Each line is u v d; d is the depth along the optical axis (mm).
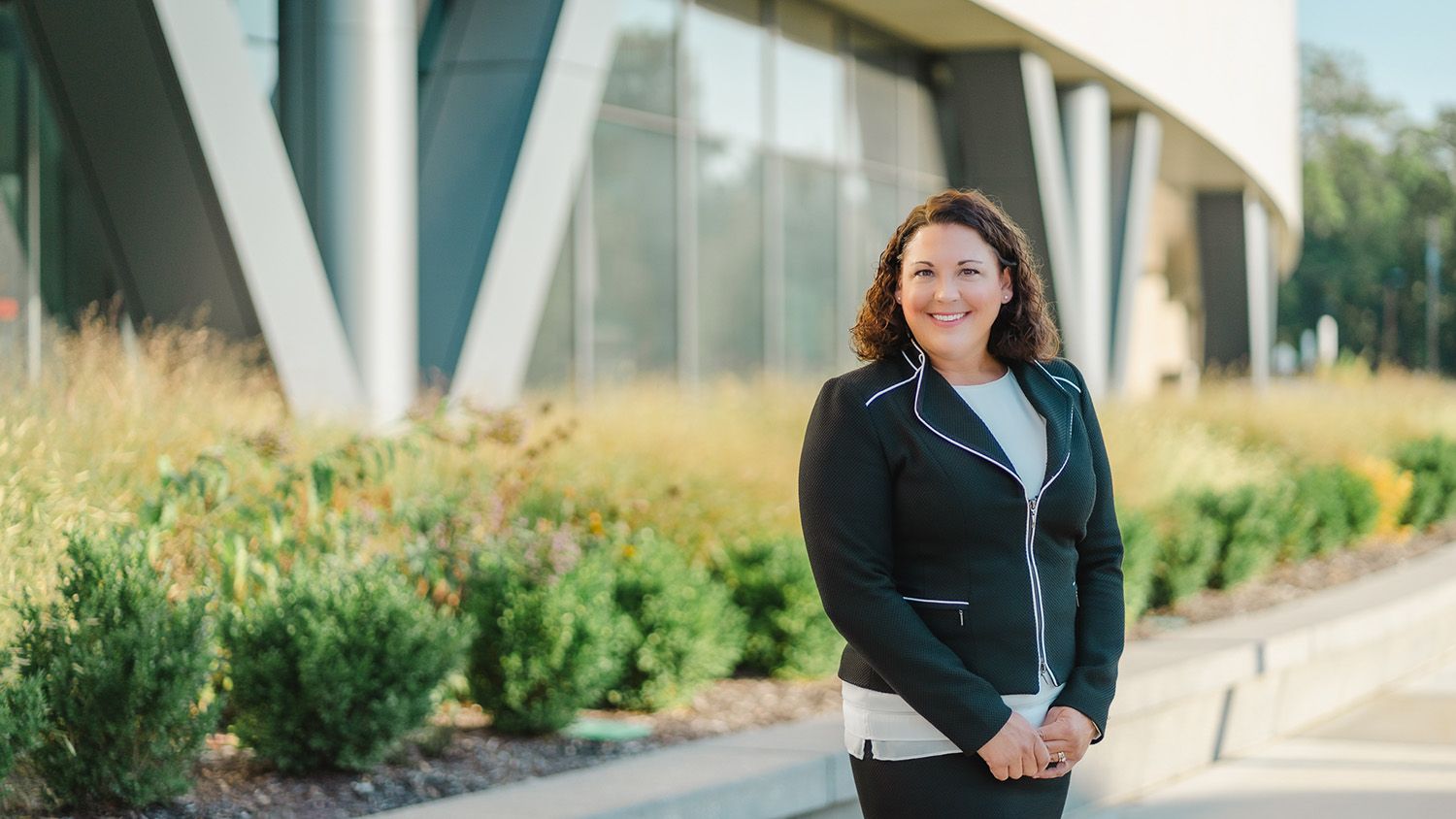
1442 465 15016
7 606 4395
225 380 7562
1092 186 19391
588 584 5930
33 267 9805
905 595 2584
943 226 2652
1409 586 9594
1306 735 7414
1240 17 26438
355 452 6020
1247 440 14938
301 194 9688
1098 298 19453
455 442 6512
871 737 2609
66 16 8219
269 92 9906
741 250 15062
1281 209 33406
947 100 18953
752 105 15242
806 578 7000
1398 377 20734
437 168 11055
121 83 8375
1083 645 2666
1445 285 80938
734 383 12969
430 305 10781
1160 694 6223
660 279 13867
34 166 9820
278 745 4867
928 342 2643
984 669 2547
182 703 4391
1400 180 80688
